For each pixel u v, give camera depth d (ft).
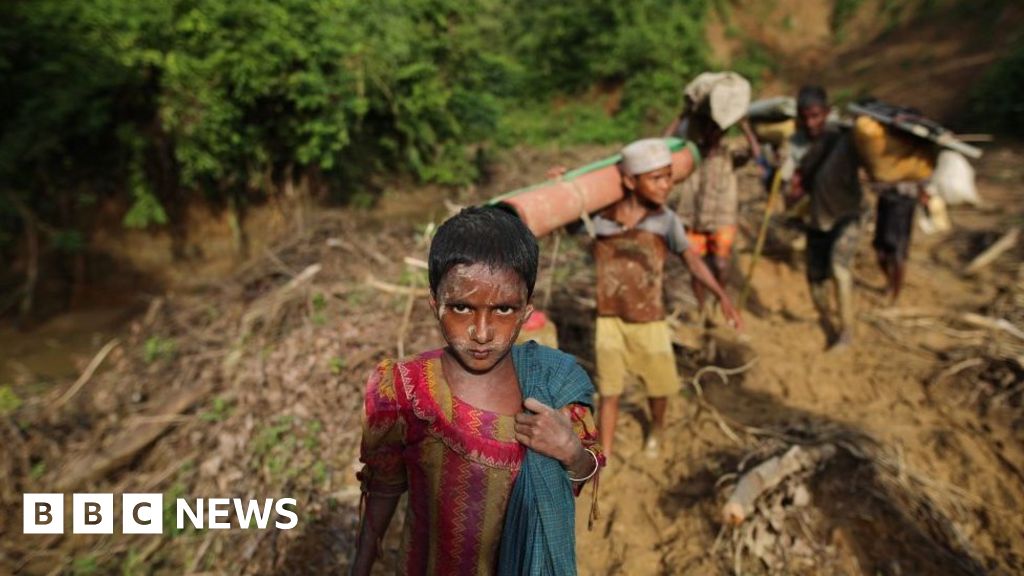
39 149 27.99
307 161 31.30
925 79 49.67
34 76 27.78
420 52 33.91
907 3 57.06
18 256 29.40
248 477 13.56
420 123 34.37
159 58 27.55
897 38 55.77
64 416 16.96
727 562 10.92
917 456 13.08
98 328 25.85
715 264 15.81
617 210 11.67
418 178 36.60
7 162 27.94
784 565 10.74
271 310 17.54
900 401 14.92
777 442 12.82
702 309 16.94
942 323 17.89
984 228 23.93
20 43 27.53
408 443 5.41
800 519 11.27
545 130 49.65
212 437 14.87
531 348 5.67
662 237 11.61
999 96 41.73
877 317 18.24
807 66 58.08
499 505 5.33
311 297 17.33
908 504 11.80
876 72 53.57
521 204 10.78
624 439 13.66
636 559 11.28
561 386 5.49
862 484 11.94
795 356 16.61
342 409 14.12
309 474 13.01
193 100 28.66
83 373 19.26
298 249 21.24
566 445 5.15
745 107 14.33
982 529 11.72
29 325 26.07
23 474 15.51
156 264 30.58
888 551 10.96
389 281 18.11
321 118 30.73
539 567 5.24
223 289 20.86
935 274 21.03
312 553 11.71
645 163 10.94
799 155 18.11
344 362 14.88
